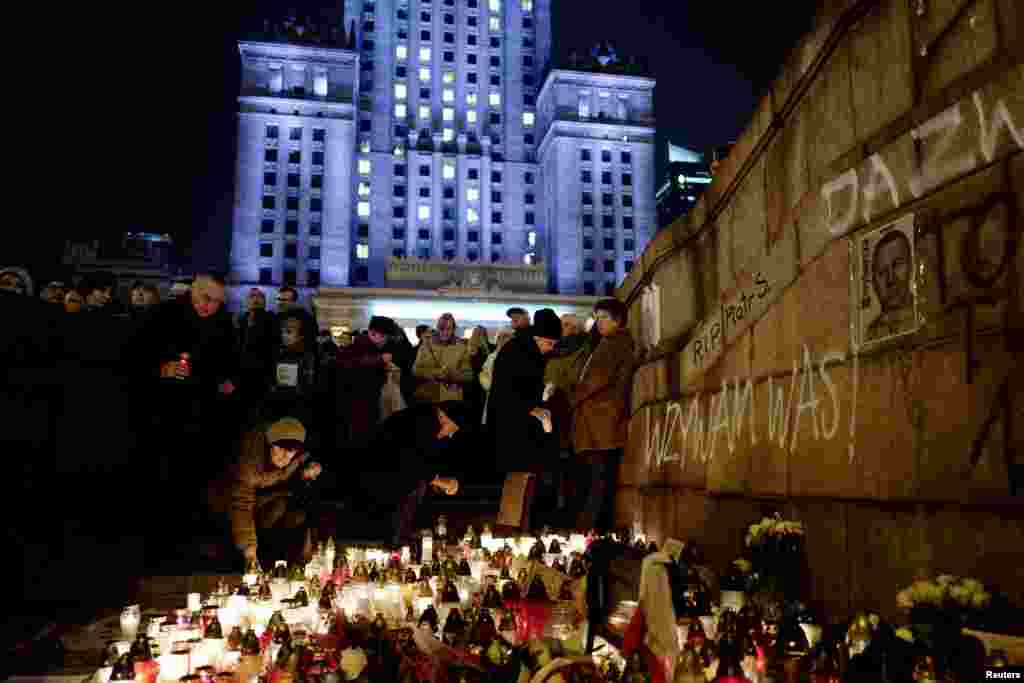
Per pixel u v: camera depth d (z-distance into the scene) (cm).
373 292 6344
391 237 9350
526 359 735
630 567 428
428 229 9444
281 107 8669
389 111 9638
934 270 353
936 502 340
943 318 345
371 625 411
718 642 308
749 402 526
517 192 9888
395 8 9925
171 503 691
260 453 651
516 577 552
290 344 988
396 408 925
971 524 319
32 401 732
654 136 9581
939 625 279
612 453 712
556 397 841
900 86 388
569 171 9294
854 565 395
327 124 8731
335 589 522
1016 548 297
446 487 741
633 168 9512
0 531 627
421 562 617
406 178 9494
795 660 299
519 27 10281
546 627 404
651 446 727
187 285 1054
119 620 539
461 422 741
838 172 436
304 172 8631
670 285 729
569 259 9150
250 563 615
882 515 375
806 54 474
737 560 439
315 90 8838
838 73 443
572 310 6512
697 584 417
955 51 351
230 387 750
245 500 644
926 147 366
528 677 307
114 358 820
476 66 10012
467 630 391
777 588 408
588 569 441
